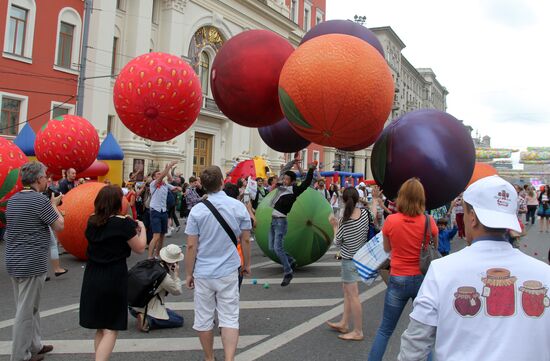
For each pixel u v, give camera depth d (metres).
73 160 10.63
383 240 3.87
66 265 8.48
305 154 37.09
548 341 1.63
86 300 3.50
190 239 3.88
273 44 5.41
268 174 20.28
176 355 4.32
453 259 1.79
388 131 5.43
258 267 9.05
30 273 3.86
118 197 3.67
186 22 25.80
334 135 4.64
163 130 5.99
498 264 1.73
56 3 19.61
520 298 1.66
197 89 5.89
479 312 1.67
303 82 4.35
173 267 5.26
